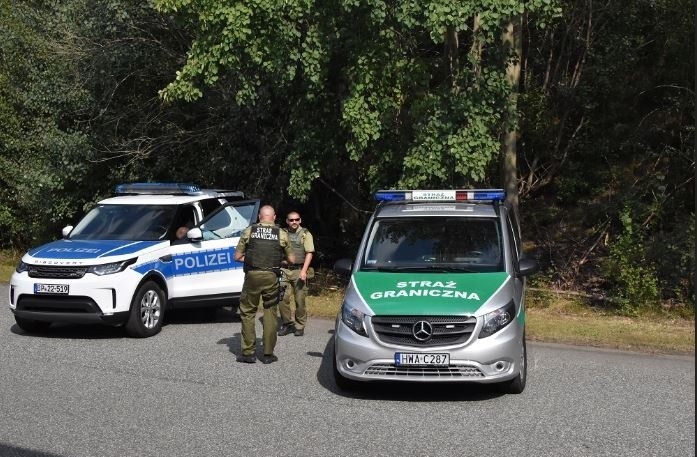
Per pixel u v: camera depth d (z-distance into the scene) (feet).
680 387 29.32
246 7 42.37
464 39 51.57
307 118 49.44
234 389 28.19
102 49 57.98
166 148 60.90
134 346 36.06
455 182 46.06
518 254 31.86
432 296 26.68
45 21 64.03
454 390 28.53
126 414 24.90
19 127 71.00
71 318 36.81
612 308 49.60
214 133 58.13
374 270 29.60
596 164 66.54
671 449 21.83
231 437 22.61
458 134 43.80
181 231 41.27
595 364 33.35
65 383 28.86
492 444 22.15
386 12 43.57
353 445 21.93
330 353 34.73
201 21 43.55
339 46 44.73
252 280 32.22
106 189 64.39
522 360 27.68
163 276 39.47
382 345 25.98
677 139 62.95
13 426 23.57
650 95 65.41
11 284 37.81
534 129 65.10
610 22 62.39
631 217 55.52
